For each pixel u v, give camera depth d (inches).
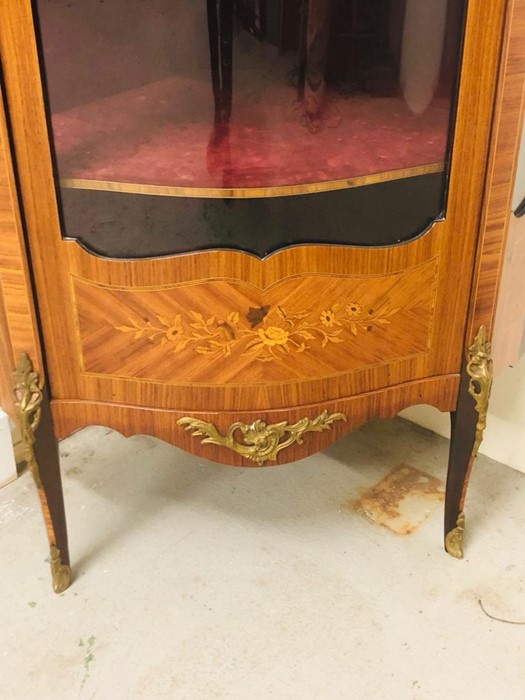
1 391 45.6
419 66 35.5
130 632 44.1
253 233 36.8
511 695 40.5
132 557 49.1
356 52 34.9
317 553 49.5
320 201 36.7
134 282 37.6
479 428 44.2
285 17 33.8
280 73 35.1
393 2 34.0
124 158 35.9
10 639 43.6
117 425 41.9
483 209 38.7
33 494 54.6
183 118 35.7
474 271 40.4
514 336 48.4
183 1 33.0
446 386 43.8
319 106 36.1
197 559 49.1
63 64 33.4
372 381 42.1
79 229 36.8
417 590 46.8
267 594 46.5
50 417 41.5
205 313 38.3
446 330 42.0
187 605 45.8
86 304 38.4
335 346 40.3
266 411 41.3
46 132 34.3
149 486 55.4
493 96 36.1
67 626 44.4
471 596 46.3
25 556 49.3
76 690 40.8
